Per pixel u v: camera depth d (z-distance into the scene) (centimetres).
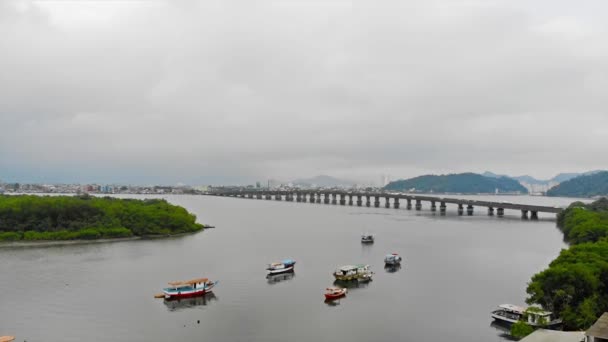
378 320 9494
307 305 10562
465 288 11994
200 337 8544
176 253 17050
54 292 11419
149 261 15400
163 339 8438
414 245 19238
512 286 12169
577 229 16600
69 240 19388
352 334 8712
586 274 8481
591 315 7850
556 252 17338
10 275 13150
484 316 9700
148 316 9706
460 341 8350
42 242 18925
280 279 13062
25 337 8475
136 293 11419
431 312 10000
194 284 11300
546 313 8150
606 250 10212
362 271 13112
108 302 10638
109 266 14512
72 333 8688
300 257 16462
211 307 10369
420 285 12369
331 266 14912
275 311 10106
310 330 8925
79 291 11525
